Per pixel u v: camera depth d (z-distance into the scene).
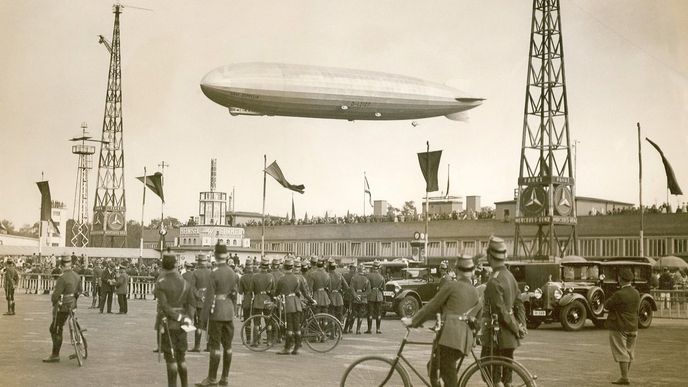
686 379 14.09
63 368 14.62
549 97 43.75
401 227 68.06
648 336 22.52
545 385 13.20
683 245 50.25
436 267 29.66
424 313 9.55
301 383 12.95
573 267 24.91
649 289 25.66
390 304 29.00
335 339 17.89
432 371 9.55
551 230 42.62
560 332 23.83
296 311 17.03
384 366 9.84
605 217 53.88
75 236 65.56
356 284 22.67
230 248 71.94
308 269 20.03
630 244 52.56
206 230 76.12
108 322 25.81
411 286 29.33
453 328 9.33
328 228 74.56
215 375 12.63
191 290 11.78
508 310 10.29
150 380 13.23
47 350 17.56
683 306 33.03
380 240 69.69
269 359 16.23
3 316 27.52
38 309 31.30
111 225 66.31
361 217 72.19
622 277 13.52
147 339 20.25
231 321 12.81
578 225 55.12
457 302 9.42
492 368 9.63
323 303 19.22
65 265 15.14
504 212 60.34
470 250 62.28
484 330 10.40
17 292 44.75
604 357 17.22
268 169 52.28
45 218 50.53
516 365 9.50
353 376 9.95
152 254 67.06
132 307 34.19
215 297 12.70
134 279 40.69
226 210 87.88
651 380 13.95
